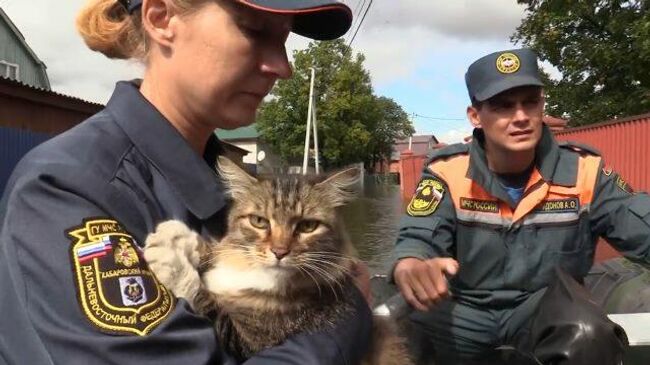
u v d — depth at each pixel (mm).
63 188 572
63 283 523
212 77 695
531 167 1306
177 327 550
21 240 548
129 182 639
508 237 1291
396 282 1162
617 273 1441
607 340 979
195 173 730
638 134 5035
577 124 8547
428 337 1316
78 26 799
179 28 693
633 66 7387
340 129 19172
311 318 741
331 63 19219
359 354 735
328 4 718
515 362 1296
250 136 18328
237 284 770
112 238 567
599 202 1294
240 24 686
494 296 1299
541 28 8602
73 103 6102
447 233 1312
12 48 10367
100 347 502
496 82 1280
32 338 517
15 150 5078
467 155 1356
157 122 698
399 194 12688
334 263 854
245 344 731
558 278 1133
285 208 876
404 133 28266
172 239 651
